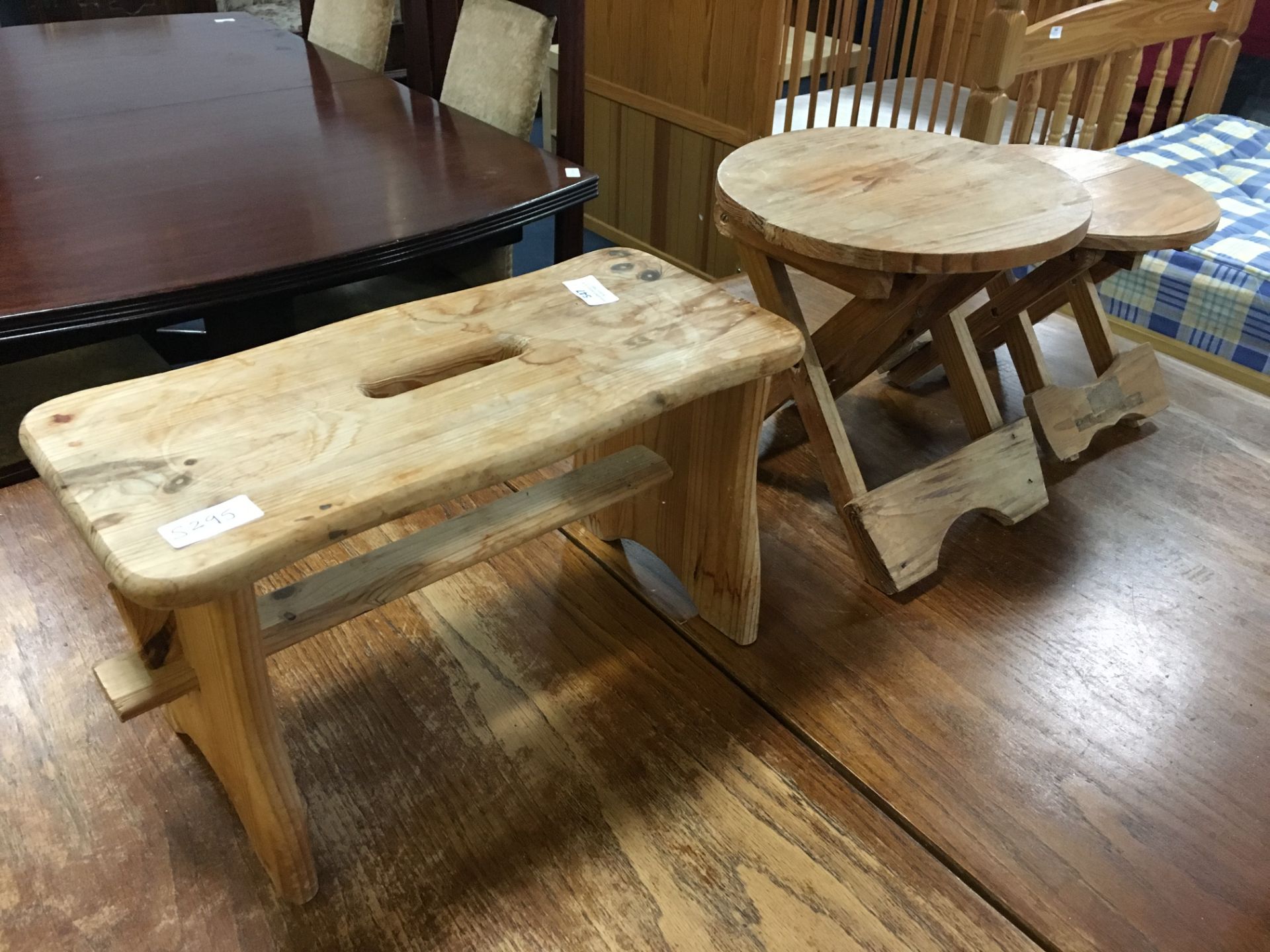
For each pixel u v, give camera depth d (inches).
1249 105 152.5
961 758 52.2
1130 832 48.4
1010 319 75.1
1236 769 52.1
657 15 136.9
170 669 41.3
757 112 127.5
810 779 51.0
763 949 42.8
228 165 81.4
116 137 86.9
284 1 183.0
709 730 53.7
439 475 38.4
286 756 40.6
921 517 63.7
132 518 35.1
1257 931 44.2
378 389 45.7
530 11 96.0
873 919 44.3
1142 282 109.1
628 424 43.4
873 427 81.2
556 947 42.7
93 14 163.8
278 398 42.7
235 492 36.7
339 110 97.1
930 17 115.8
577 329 49.4
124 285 60.2
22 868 44.9
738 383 47.5
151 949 41.9
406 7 112.1
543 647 58.8
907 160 66.7
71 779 49.1
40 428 39.7
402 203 75.1
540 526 49.7
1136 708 55.6
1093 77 126.6
